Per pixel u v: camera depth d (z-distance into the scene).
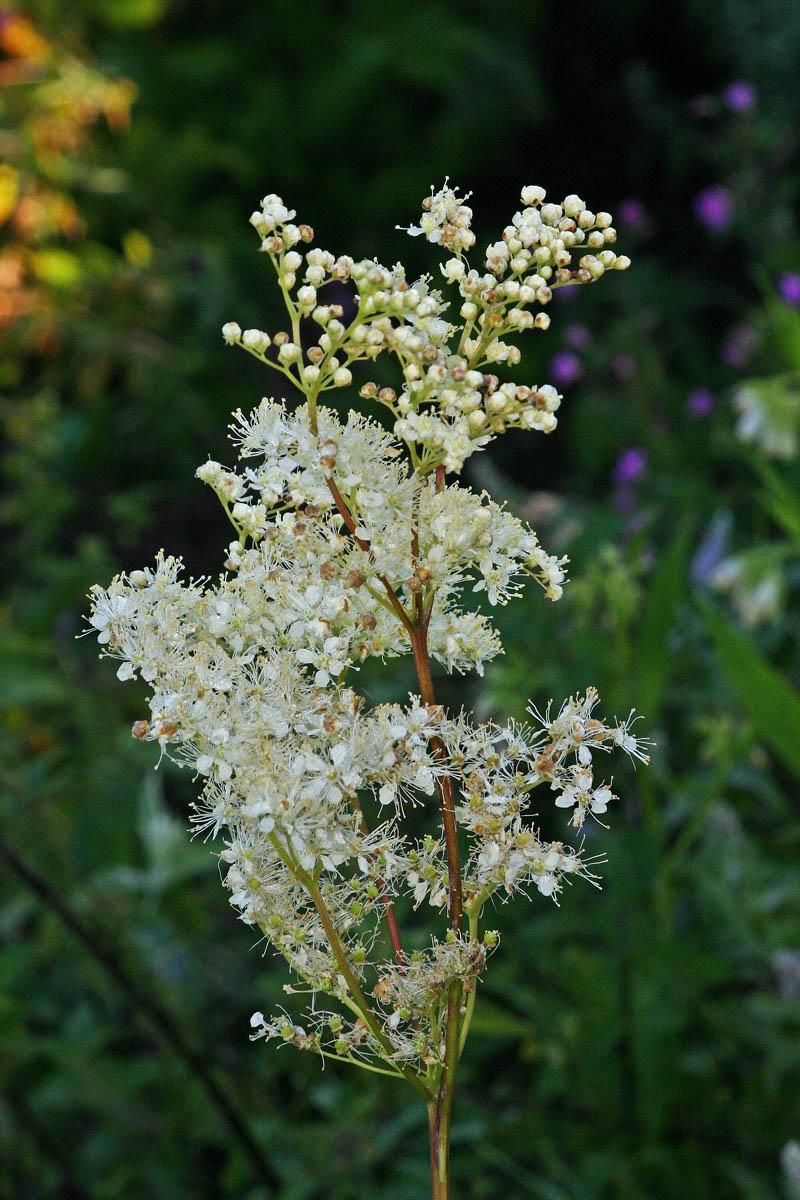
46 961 2.86
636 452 4.67
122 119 6.79
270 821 0.92
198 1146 2.50
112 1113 2.46
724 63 8.30
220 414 5.99
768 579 3.16
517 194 8.41
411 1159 2.35
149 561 5.22
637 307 6.48
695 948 2.36
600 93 8.60
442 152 7.63
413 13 7.54
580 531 3.07
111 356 5.96
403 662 3.03
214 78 7.58
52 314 6.03
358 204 7.58
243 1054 2.67
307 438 0.99
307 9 7.77
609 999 2.38
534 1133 2.41
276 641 1.04
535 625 2.76
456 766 1.01
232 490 1.02
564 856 1.00
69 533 5.25
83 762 3.13
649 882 2.34
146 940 2.66
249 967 2.86
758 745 2.93
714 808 2.74
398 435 0.98
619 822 2.60
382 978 1.02
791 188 6.22
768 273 5.96
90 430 5.48
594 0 8.63
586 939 2.74
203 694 0.97
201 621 1.04
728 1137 2.41
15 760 3.15
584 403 5.59
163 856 2.63
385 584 1.01
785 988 2.45
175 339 6.42
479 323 1.02
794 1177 2.01
